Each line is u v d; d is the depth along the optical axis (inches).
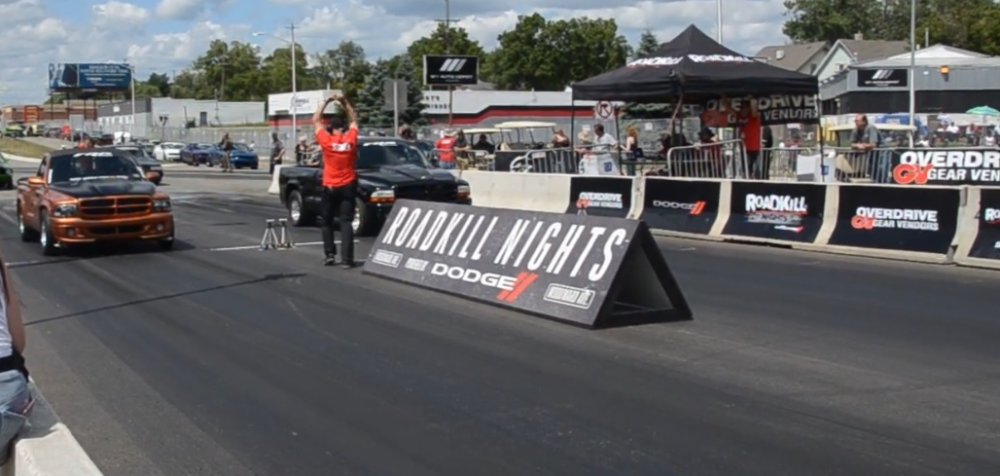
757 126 936.3
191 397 308.2
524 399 298.7
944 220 586.9
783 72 895.1
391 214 559.2
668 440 259.3
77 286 531.8
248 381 325.4
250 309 450.3
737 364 337.4
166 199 674.8
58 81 4977.9
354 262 590.6
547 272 430.3
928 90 2116.1
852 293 481.7
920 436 259.9
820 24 4544.8
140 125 4589.1
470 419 280.1
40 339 397.4
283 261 608.7
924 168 857.5
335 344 374.9
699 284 513.7
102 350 375.6
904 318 416.2
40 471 204.8
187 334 400.2
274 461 249.0
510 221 469.4
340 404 297.0
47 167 706.2
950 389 304.3
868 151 889.5
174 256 645.3
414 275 506.6
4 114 6894.7
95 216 649.0
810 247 651.5
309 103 3184.1
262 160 2938.0
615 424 273.3
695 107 1146.0
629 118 1840.6
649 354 352.2
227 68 6323.8
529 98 3068.4
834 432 263.9
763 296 474.3
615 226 413.1
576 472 237.9
